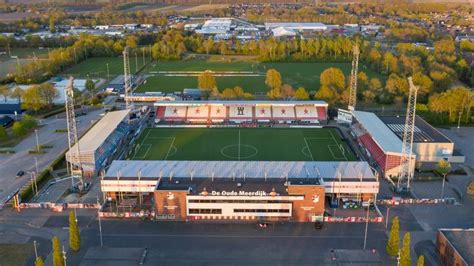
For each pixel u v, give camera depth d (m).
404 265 110.31
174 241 131.00
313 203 140.25
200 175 153.00
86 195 158.75
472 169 179.25
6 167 180.50
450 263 115.69
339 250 126.25
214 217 142.50
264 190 141.75
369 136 199.38
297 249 127.06
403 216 144.12
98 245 128.88
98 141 185.62
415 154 182.50
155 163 162.50
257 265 119.94
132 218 143.25
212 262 121.25
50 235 133.75
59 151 196.75
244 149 199.88
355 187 148.00
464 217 143.75
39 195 158.25
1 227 137.88
